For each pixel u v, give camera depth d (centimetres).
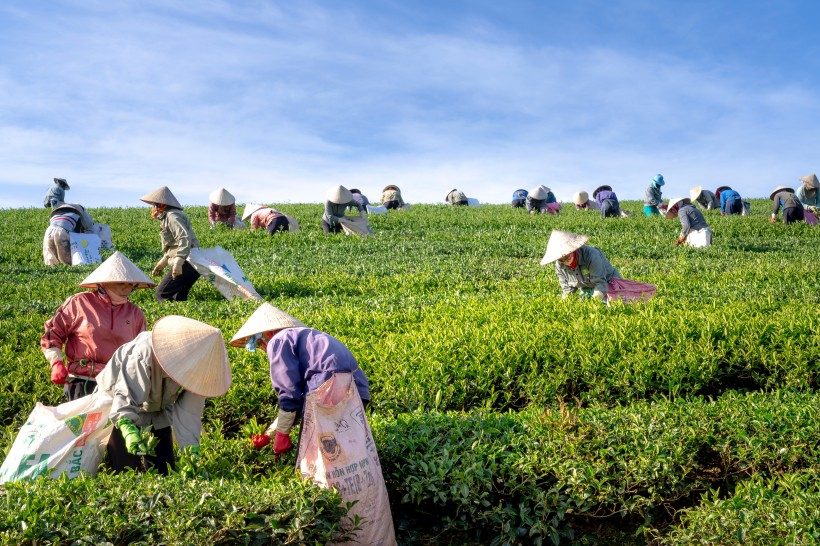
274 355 544
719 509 523
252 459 618
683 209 1958
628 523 594
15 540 420
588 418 648
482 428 634
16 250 1958
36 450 536
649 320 938
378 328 1016
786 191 2380
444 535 585
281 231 2186
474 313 1057
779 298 1182
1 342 980
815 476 573
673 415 657
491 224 2534
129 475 512
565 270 1091
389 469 604
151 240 2156
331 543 502
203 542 441
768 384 827
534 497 573
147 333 560
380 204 3103
